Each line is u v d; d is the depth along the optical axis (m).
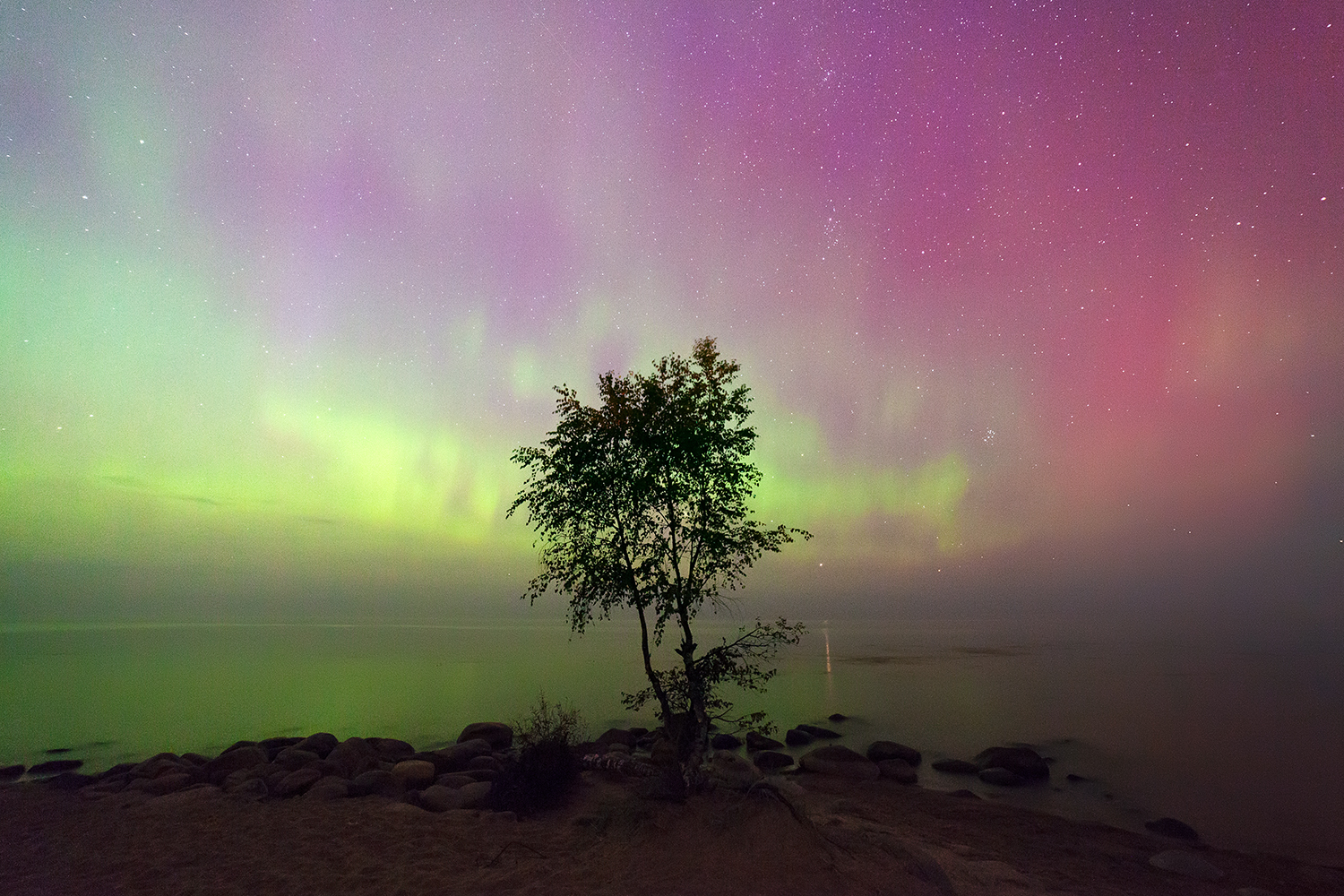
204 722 28.08
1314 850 14.23
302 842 10.89
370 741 19.50
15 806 13.90
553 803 13.09
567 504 11.51
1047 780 20.14
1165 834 14.77
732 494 11.32
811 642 101.00
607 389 11.63
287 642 104.50
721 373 11.75
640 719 29.22
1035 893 9.16
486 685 41.72
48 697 36.25
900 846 8.98
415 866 9.60
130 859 10.27
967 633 136.50
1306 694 40.62
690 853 8.56
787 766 19.94
